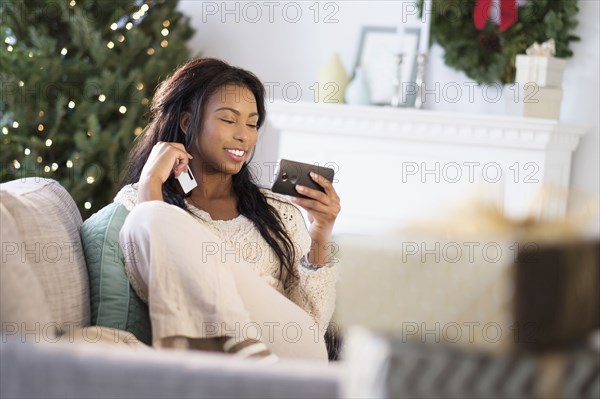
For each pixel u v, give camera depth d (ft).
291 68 18.34
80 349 4.59
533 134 15.21
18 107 15.72
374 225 16.05
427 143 15.76
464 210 4.09
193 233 7.26
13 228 6.40
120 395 4.50
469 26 16.37
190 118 8.91
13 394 4.56
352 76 17.66
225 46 18.63
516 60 15.67
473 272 3.89
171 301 7.03
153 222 7.23
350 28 17.84
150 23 17.24
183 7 18.74
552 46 15.44
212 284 7.07
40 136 16.16
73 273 7.20
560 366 3.76
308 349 8.02
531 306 3.76
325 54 18.08
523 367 3.78
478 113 16.74
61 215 7.73
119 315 7.46
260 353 6.96
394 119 15.70
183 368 4.48
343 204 16.16
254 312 7.82
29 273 6.23
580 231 3.84
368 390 3.90
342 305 4.03
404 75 17.08
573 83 16.20
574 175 16.17
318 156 16.28
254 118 8.95
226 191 8.95
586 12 16.10
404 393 3.83
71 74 16.22
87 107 16.14
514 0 15.87
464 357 3.83
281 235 8.98
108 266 7.58
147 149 9.27
